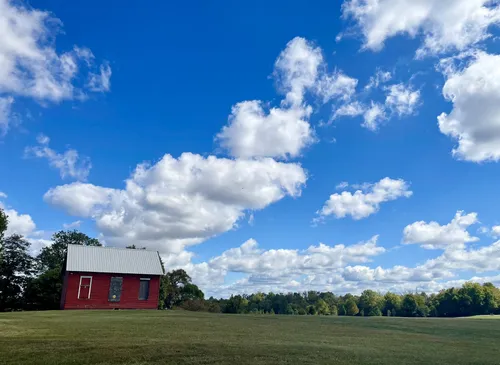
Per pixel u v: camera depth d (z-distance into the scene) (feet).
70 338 47.03
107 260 149.28
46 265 230.48
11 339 45.24
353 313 400.47
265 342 49.93
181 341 47.29
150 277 151.84
